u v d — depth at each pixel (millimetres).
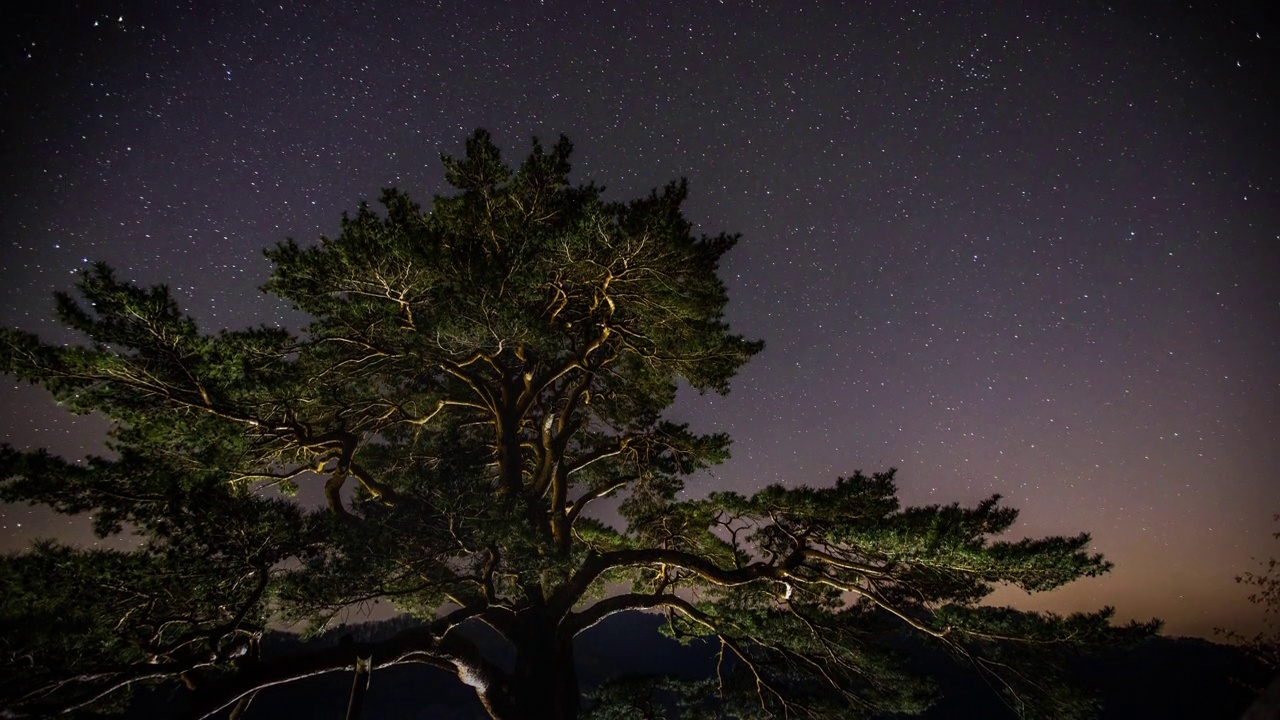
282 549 9195
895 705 12406
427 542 10531
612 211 11719
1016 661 10375
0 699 6742
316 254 11055
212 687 8383
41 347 8984
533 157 13039
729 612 13188
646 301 13234
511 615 12797
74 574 8406
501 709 11969
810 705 12914
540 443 15367
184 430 9781
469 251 11602
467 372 13914
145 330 9164
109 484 8859
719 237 13570
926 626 11062
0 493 8297
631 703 12562
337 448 12523
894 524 10359
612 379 15688
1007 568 9633
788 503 11469
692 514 13680
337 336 11883
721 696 13328
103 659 8375
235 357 9727
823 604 13242
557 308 13688
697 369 14445
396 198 12727
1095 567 9180
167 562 8648
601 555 13891
